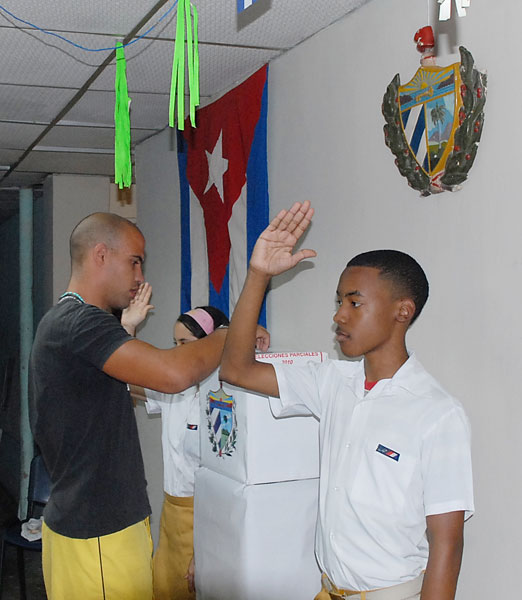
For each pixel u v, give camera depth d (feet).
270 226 5.26
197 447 8.05
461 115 6.12
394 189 7.16
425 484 4.82
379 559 4.95
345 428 5.33
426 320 6.72
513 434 5.72
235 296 10.23
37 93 11.02
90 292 6.25
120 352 5.60
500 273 5.83
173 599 8.57
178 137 12.39
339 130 8.05
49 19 7.93
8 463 22.43
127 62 9.46
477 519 6.12
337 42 8.04
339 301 5.26
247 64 9.68
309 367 5.90
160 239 14.14
